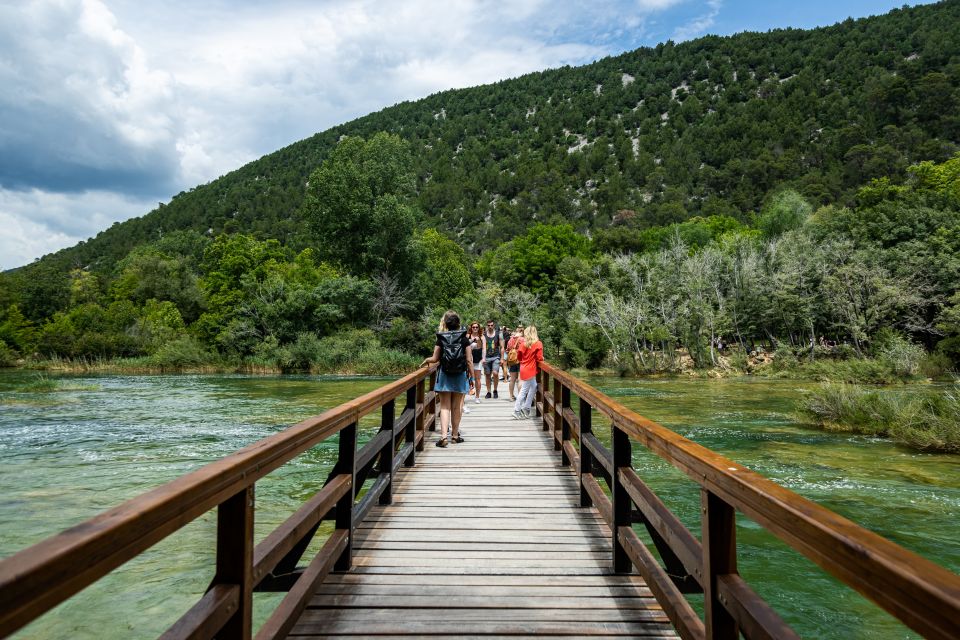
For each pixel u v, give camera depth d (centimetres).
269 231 12988
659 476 925
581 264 5784
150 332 4841
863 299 3825
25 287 6081
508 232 12800
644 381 3183
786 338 4406
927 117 11538
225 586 179
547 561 385
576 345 4162
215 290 6109
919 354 3080
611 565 379
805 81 15975
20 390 2439
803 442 1230
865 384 2783
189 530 686
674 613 236
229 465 165
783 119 14450
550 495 550
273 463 208
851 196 8738
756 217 8812
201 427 1431
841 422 1404
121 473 945
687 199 12612
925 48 14875
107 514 115
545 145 17300
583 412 498
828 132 12888
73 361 4166
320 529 677
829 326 4016
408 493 557
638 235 7906
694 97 17725
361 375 3609
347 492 362
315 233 4684
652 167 14900
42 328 5178
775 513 133
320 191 4625
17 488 852
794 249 4353
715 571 185
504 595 331
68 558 94
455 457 716
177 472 949
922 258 3834
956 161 6022
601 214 13062
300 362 3819
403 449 638
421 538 431
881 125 12038
